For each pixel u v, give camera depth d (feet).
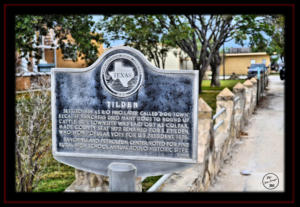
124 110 13.08
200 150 16.44
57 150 13.66
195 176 14.82
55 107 13.57
